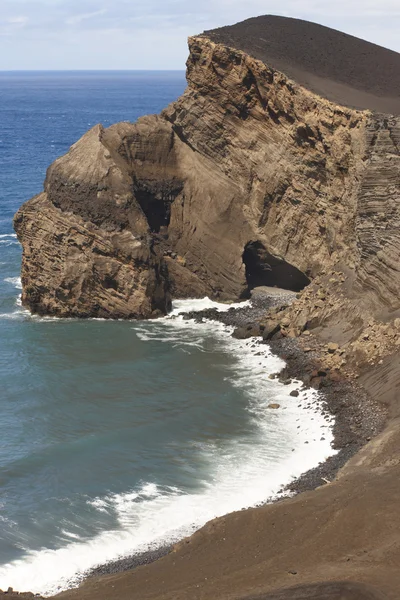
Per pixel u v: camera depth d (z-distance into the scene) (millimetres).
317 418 47031
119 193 67188
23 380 53000
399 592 25359
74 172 68438
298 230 67062
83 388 52000
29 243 67562
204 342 60188
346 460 41062
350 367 52000
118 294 65938
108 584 30500
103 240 65562
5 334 62031
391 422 44281
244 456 42719
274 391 51188
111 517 37156
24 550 34625
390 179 56969
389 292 54312
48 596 30938
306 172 65250
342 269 61375
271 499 38031
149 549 34469
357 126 60344
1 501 38469
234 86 69188
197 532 33281
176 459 42500
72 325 64500
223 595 27484
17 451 43344
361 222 57406
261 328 61188
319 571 27938
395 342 51188
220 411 48281
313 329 58844
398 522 30484
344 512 31844
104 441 44562
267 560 29844
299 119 65062
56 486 39875
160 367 55406
